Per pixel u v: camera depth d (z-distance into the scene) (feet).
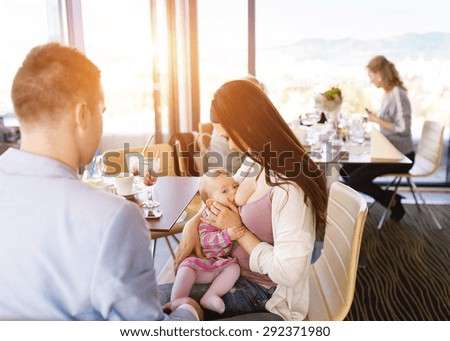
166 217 5.68
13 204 2.51
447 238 11.57
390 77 12.96
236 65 16.15
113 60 13.93
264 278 4.55
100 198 2.51
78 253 2.42
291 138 4.19
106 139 14.39
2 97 10.53
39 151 2.64
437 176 16.63
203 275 4.55
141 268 2.56
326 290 5.11
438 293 8.61
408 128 12.77
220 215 4.54
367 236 11.76
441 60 15.38
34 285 2.48
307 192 4.07
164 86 15.07
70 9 11.93
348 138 11.97
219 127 4.28
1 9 10.74
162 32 14.80
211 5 15.76
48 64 2.59
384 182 16.55
